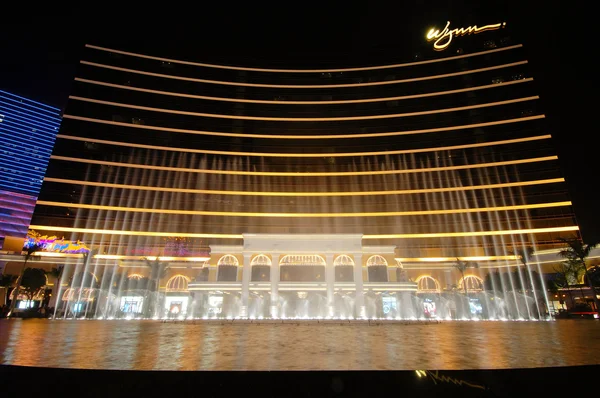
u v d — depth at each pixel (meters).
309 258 45.56
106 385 6.81
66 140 68.12
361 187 74.00
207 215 69.50
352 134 78.69
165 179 70.81
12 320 34.62
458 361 9.80
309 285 44.00
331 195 73.50
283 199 72.88
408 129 77.81
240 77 83.69
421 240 68.38
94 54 76.94
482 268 58.97
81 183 66.00
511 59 79.44
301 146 77.81
